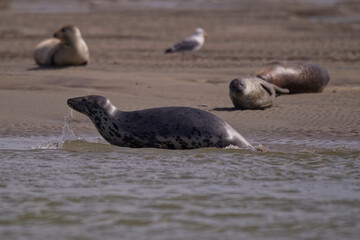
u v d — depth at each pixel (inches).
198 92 2596.0
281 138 1699.1
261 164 1272.1
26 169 1212.5
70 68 3449.8
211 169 1220.5
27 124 1851.6
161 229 842.8
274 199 1001.5
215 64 3742.6
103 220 882.8
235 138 1412.4
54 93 2394.2
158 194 1026.1
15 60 3794.3
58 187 1071.0
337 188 1082.7
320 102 2386.8
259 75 2551.7
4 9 7854.3
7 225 860.0
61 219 887.1
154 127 1397.6
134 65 3646.7
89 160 1298.0
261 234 823.7
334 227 853.8
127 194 1025.5
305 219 890.7
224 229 844.6
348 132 1790.1
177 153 1358.3
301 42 4827.8
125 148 1417.3
